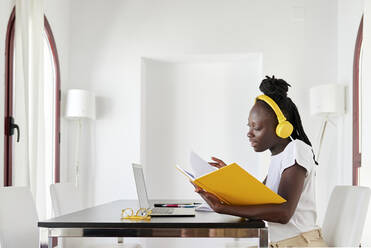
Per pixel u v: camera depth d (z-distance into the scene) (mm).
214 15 5078
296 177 1870
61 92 4992
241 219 1938
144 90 5324
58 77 4855
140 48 5141
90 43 5207
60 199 3102
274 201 1805
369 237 3465
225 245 2889
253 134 2033
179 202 3172
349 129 4492
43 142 4137
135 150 5090
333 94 4516
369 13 3676
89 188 5113
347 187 2230
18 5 3828
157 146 5352
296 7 4988
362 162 3709
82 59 5207
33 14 4059
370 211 3477
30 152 3943
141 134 5152
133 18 5176
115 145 5113
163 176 5324
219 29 5062
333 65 4922
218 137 5301
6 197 2232
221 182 1749
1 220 2092
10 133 3715
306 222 1972
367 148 3658
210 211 2359
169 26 5125
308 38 4969
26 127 3791
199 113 5344
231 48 5035
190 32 5094
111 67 5168
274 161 2035
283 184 1879
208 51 5062
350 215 2094
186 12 5117
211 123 5320
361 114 4227
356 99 4320
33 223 2439
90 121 5148
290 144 1959
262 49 5000
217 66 5363
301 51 4969
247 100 5293
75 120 5160
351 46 4480
